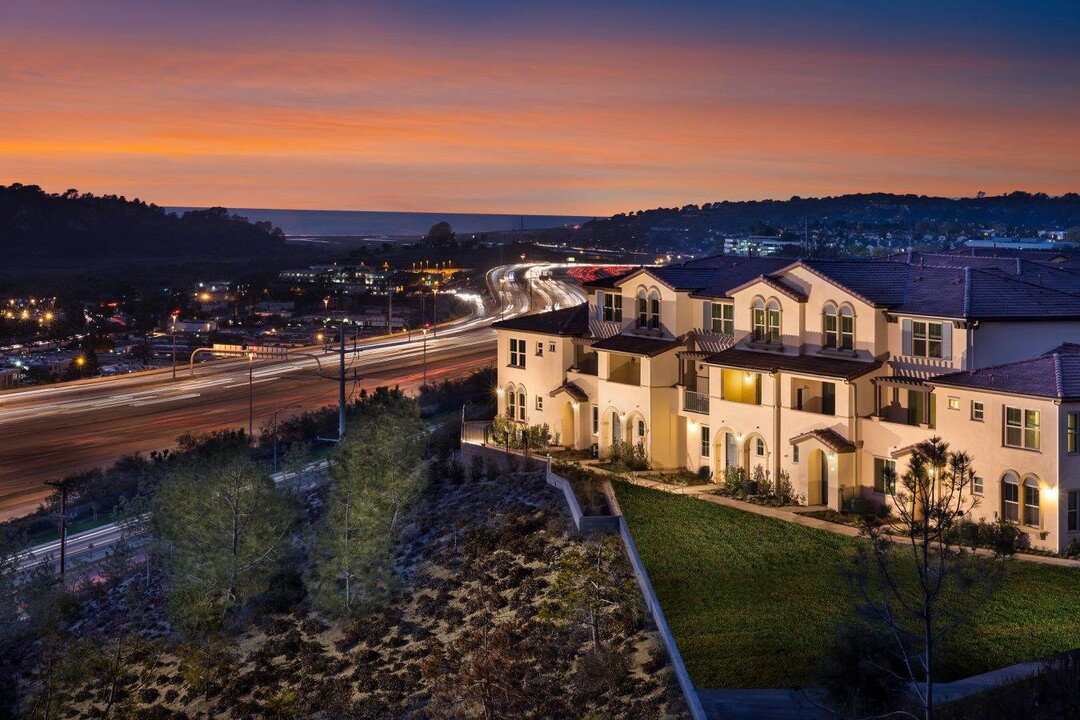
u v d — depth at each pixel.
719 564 45.50
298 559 64.25
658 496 56.47
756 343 58.19
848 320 53.69
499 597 49.41
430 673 44.62
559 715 37.81
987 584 33.56
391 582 53.41
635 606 43.12
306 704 45.44
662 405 62.62
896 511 49.94
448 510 63.00
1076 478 44.44
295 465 75.75
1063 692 29.75
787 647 36.84
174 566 56.53
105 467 98.81
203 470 66.31
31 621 57.12
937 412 48.47
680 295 63.00
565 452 68.50
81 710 48.78
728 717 32.22
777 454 55.56
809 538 48.00
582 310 73.31
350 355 163.62
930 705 26.47
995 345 49.56
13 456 105.00
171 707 48.00
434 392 117.38
